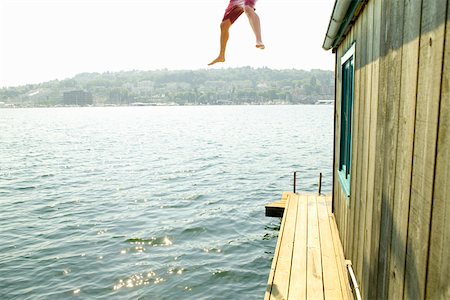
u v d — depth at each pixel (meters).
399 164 2.57
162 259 10.61
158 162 29.48
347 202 5.83
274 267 6.07
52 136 57.59
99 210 15.75
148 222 13.98
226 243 11.82
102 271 9.89
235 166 27.23
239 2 2.89
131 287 9.05
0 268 10.14
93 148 40.03
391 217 2.78
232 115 134.25
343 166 7.13
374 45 3.72
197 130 66.12
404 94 2.47
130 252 11.13
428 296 1.93
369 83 4.02
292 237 7.40
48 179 22.89
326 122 86.38
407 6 2.44
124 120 114.50
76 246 11.66
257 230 13.05
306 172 24.69
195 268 10.01
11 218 14.74
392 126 2.82
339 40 7.07
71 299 8.55
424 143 2.04
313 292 5.28
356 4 4.45
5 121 115.62
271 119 102.50
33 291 8.94
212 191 19.17
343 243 6.39
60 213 15.38
